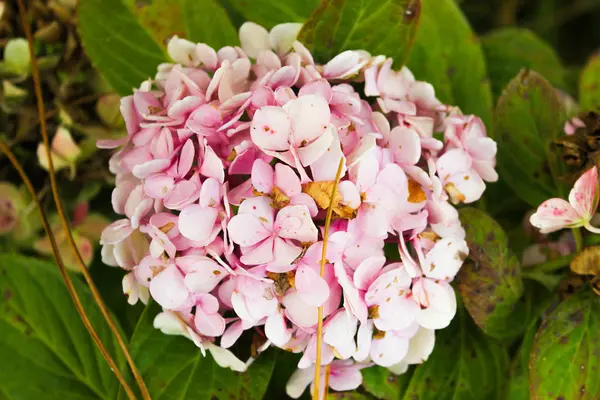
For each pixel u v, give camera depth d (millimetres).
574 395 547
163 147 523
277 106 511
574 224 544
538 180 594
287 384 560
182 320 536
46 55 629
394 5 556
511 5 909
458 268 533
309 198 504
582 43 975
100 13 587
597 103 609
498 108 590
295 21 606
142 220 526
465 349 578
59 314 596
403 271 521
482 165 549
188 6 589
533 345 551
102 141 539
